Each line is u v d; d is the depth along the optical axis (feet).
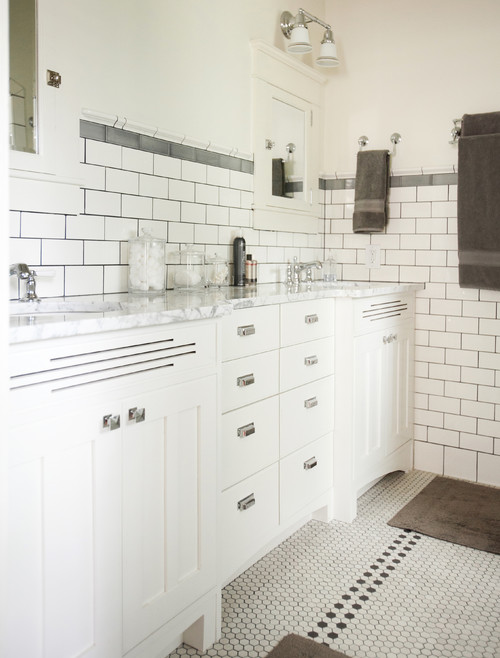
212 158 8.79
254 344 6.88
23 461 3.91
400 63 10.83
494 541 8.14
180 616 5.44
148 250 7.02
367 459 9.29
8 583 3.85
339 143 11.60
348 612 6.52
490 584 7.13
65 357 4.17
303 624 6.29
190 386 5.41
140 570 4.94
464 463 10.64
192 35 8.29
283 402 7.54
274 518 7.47
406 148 10.85
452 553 7.88
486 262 9.76
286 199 10.53
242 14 9.29
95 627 4.51
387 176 10.78
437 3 10.41
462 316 10.47
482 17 10.03
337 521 8.87
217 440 5.81
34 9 6.06
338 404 8.78
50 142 6.25
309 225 11.32
